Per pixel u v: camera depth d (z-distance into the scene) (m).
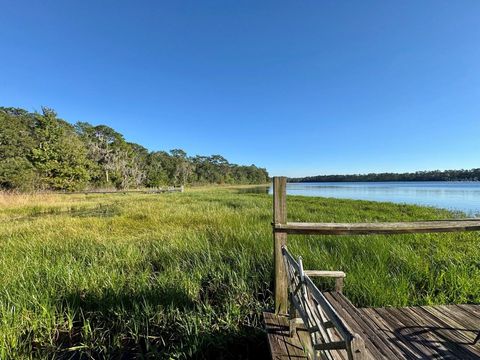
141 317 3.08
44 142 27.88
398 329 2.40
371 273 3.89
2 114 39.12
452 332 2.35
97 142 49.75
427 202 24.34
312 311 1.66
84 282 3.72
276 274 2.74
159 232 7.55
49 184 26.86
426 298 3.43
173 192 32.03
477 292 3.62
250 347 2.84
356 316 2.52
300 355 2.14
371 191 51.00
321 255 4.62
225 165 112.38
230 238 6.19
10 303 3.23
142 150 73.44
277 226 2.64
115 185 42.09
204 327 2.94
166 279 3.87
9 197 16.95
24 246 5.77
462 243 6.29
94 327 3.08
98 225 8.59
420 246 5.88
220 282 4.03
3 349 2.48
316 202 20.23
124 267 4.73
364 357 0.99
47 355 2.57
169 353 2.67
